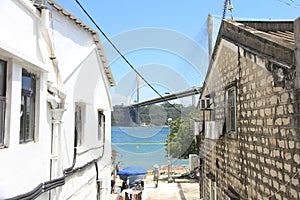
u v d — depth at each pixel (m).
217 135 7.51
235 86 6.32
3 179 2.94
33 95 3.89
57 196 4.66
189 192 12.27
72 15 5.44
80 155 6.12
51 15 4.48
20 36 3.32
